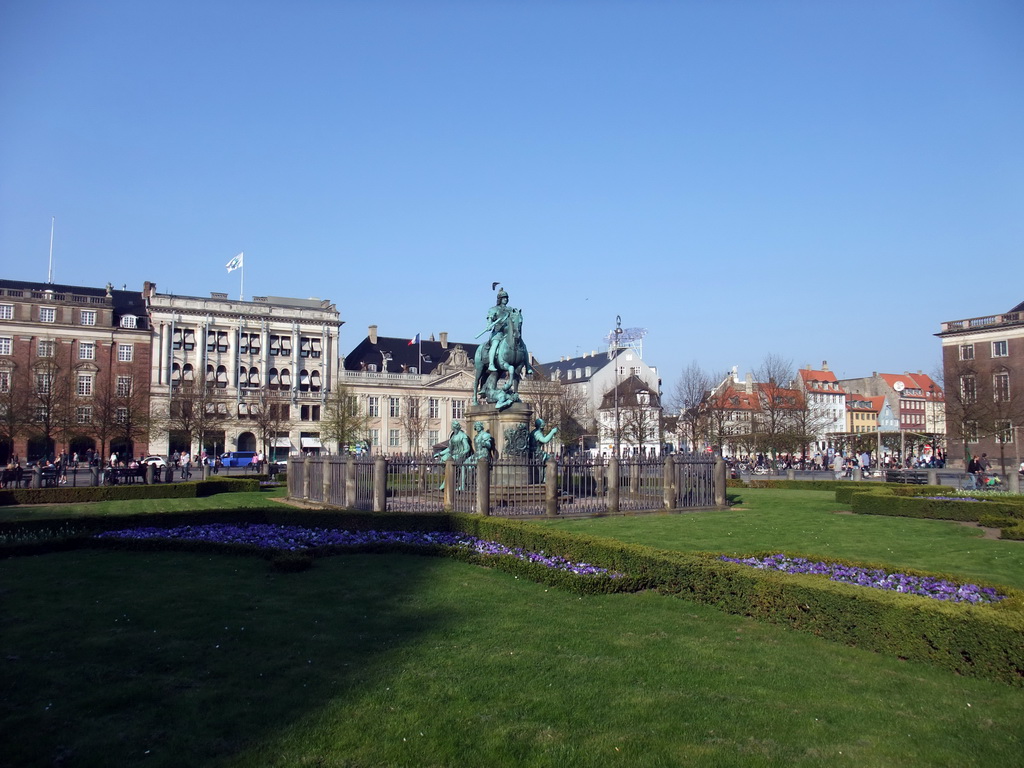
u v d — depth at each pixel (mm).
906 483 40438
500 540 18203
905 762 7148
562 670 9547
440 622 11758
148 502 34375
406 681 9086
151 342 90750
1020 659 8914
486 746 7395
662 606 12883
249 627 11406
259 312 96875
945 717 8172
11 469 45406
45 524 20000
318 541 18688
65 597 13398
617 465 27422
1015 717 8164
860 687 9062
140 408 71375
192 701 8469
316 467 30516
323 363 100750
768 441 67812
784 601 11641
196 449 88938
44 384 68688
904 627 10102
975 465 47938
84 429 70188
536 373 95500
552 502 25672
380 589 14117
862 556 18672
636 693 8805
